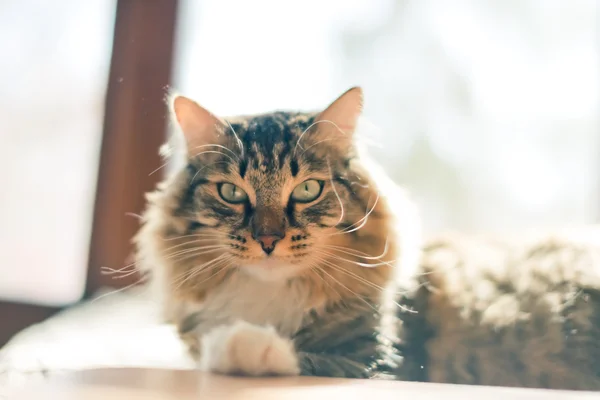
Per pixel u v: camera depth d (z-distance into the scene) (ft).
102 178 2.58
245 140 1.80
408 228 1.85
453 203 2.63
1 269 2.50
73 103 2.57
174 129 1.90
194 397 1.22
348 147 1.82
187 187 1.80
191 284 1.78
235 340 1.44
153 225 1.83
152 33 2.58
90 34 2.57
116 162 2.57
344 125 1.81
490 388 1.33
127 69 2.57
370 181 1.81
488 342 1.85
